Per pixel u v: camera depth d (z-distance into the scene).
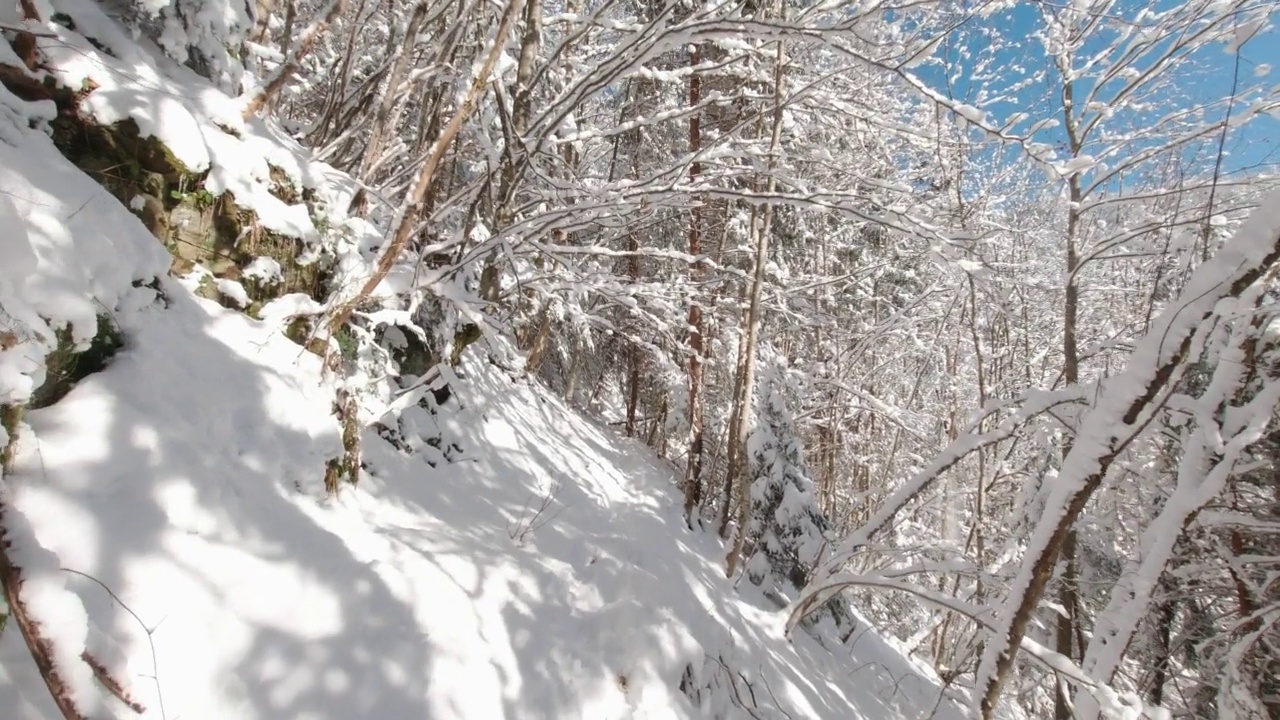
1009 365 10.44
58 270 2.09
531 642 2.91
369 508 3.17
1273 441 5.06
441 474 4.06
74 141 2.64
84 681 1.52
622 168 10.28
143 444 2.18
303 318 3.52
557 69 6.40
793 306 9.21
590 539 4.34
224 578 2.14
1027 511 6.71
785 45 6.02
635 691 3.03
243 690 1.91
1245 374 3.59
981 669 3.39
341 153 6.27
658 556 4.70
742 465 6.02
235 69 4.01
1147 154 5.96
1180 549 5.63
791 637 5.05
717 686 3.57
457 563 3.04
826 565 4.82
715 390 9.42
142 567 1.93
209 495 2.31
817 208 4.51
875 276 11.01
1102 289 8.22
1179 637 5.80
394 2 5.90
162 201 2.92
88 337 2.14
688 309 7.98
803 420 10.73
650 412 12.31
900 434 13.16
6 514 1.53
